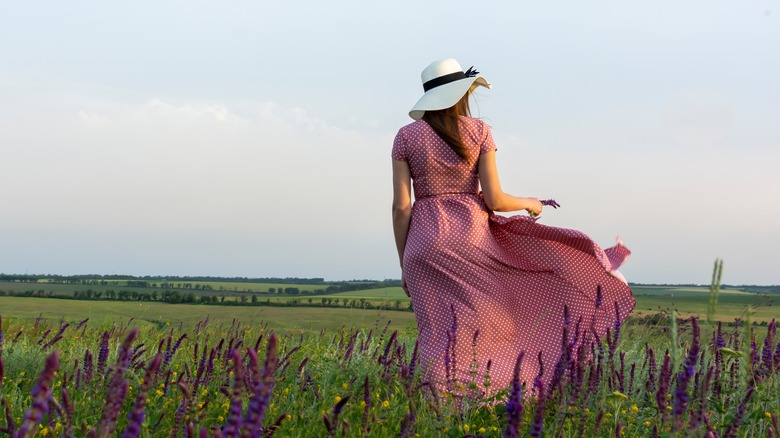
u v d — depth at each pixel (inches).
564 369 152.1
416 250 190.1
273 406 152.5
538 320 190.9
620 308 194.4
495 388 180.2
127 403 151.9
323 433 136.0
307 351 233.0
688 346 174.9
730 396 161.0
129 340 83.9
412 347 253.6
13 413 145.9
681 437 113.4
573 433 142.6
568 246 194.7
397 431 139.6
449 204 192.1
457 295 187.2
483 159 190.9
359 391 176.2
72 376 170.7
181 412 113.9
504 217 194.7
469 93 197.3
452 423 149.5
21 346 231.3
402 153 194.4
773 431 138.7
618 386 171.2
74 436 112.0
